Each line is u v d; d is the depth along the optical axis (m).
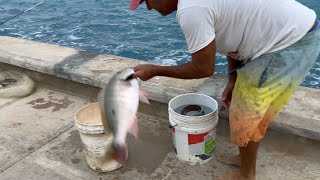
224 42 2.68
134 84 2.18
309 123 3.29
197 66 2.61
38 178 3.42
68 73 4.55
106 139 3.21
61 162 3.60
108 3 13.05
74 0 13.70
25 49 5.22
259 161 3.45
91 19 11.63
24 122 4.29
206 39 2.48
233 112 2.88
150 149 3.70
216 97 3.70
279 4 2.57
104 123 2.22
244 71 2.76
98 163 3.36
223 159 3.43
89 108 3.49
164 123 4.10
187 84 3.99
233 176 3.19
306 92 3.71
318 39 2.64
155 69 2.77
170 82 4.05
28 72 5.09
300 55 2.63
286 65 2.64
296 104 3.51
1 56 5.09
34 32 10.91
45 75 4.95
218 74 4.17
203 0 2.43
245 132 2.85
